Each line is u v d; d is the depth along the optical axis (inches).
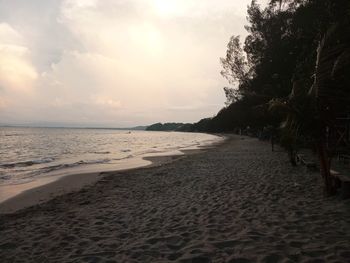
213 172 578.9
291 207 296.8
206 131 6855.3
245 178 481.4
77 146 1813.5
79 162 943.7
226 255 196.7
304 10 941.2
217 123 5664.4
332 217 256.2
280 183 418.0
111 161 967.0
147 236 244.4
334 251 189.8
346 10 623.5
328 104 304.7
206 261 190.7
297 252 191.5
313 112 312.2
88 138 3105.3
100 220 300.2
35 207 380.2
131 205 356.8
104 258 206.4
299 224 245.1
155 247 219.5
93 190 477.4
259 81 1353.3
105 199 404.2
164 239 234.1
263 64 1267.2
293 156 567.5
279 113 332.2
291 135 330.3
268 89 1280.8
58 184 561.3
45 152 1364.4
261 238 219.8
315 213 271.1
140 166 813.2
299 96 327.6
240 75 1581.0
